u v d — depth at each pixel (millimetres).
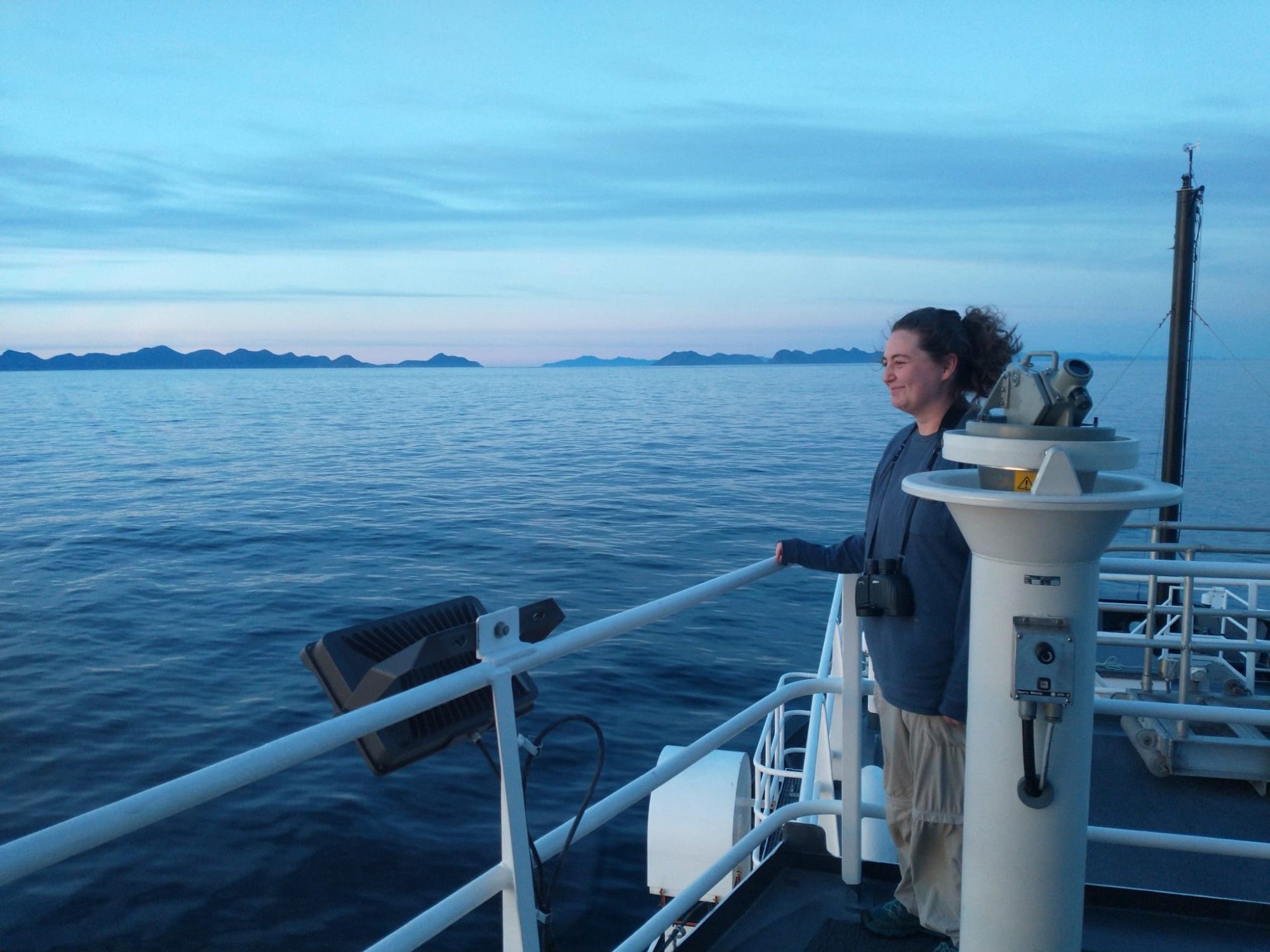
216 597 15648
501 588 15945
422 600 15156
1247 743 4082
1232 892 3342
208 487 31578
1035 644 1595
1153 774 4309
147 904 6254
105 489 31594
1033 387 1599
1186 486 31062
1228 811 3971
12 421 73125
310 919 6102
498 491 28828
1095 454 1512
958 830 2213
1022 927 1688
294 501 27844
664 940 3514
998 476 1609
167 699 10500
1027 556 1594
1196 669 4715
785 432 53812
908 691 2180
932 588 2133
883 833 3273
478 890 1570
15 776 8516
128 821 1062
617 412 78125
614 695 10117
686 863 3857
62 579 17312
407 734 1558
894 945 2355
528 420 68938
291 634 13273
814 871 2678
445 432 57281
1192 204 7367
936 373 2225
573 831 1878
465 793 7797
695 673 10898
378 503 26688
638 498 26641
